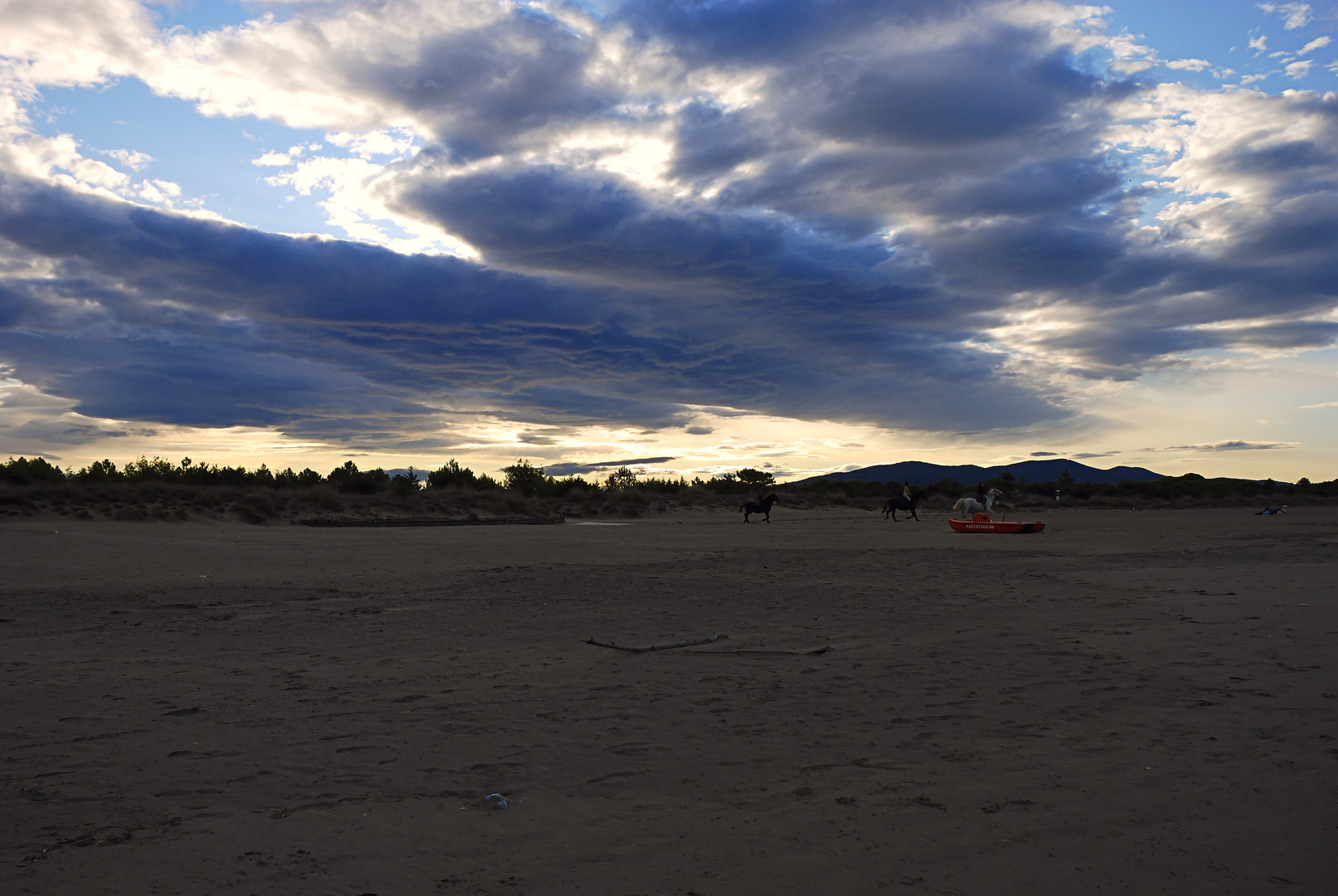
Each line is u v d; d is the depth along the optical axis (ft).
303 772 18.30
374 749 19.97
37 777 18.08
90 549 79.61
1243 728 20.47
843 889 12.59
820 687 25.85
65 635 36.88
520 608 44.78
